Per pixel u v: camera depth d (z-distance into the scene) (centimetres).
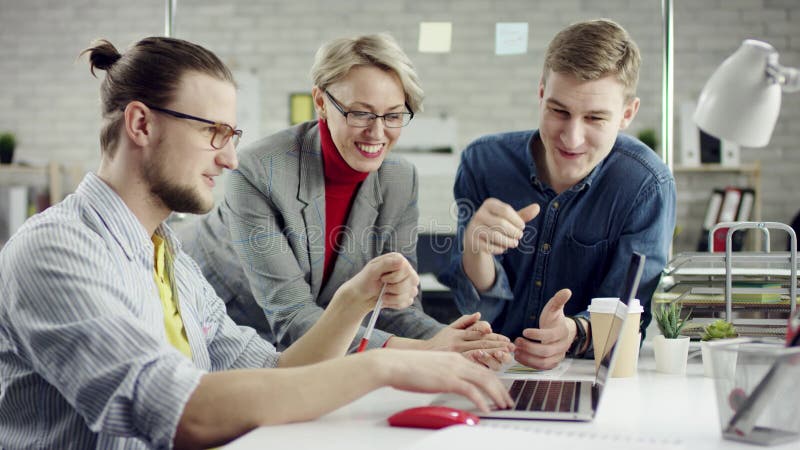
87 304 103
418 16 383
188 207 124
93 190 120
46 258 106
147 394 98
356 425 103
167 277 134
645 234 190
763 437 94
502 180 208
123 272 118
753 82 170
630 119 189
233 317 217
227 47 405
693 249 594
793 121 598
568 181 190
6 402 114
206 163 122
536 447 87
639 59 180
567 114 178
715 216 584
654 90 406
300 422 103
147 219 125
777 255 169
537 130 204
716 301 173
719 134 174
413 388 105
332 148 190
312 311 185
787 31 590
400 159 207
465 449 86
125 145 120
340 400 103
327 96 184
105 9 583
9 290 108
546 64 182
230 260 214
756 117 171
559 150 181
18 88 601
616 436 92
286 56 405
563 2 364
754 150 600
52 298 104
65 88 599
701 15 596
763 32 592
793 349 96
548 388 129
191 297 141
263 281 191
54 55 596
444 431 93
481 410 110
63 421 113
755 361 95
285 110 406
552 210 200
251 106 408
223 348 144
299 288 190
